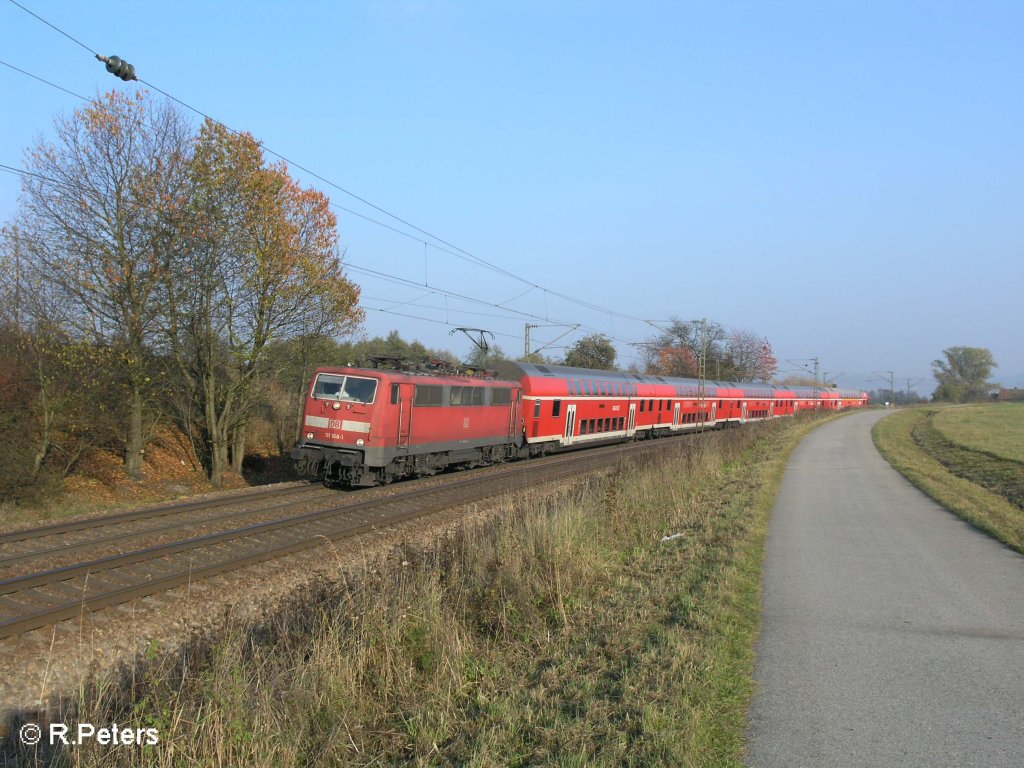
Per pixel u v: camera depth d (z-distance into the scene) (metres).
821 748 4.59
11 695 6.64
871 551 10.66
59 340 19.89
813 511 14.53
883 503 15.66
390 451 18.53
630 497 13.36
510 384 25.08
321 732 5.11
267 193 22.12
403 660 6.14
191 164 21.27
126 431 23.12
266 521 14.06
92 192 20.23
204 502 16.06
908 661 6.15
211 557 11.19
